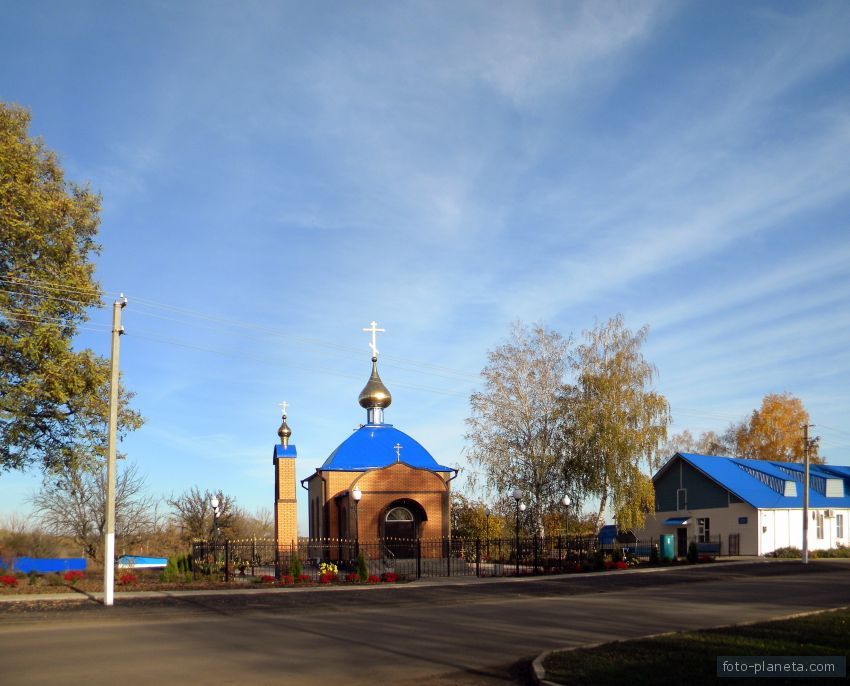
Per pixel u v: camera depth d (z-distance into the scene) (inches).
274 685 442.9
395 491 1663.4
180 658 526.9
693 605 861.8
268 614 797.2
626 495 1827.0
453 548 1791.3
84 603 911.7
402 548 1653.5
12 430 1197.1
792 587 1091.3
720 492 2034.9
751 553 1934.1
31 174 1202.6
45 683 445.1
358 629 674.8
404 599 956.6
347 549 1633.9
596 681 436.1
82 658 527.2
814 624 641.6
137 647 574.9
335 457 1865.2
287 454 1601.9
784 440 2979.8
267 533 2450.8
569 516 1920.5
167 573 1191.6
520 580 1262.3
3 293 1153.4
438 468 1833.2
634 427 1868.8
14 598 954.7
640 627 682.8
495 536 1950.1
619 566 1498.5
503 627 685.9
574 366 1948.8
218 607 864.9
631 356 1904.5
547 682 436.5
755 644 541.6
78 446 1256.8
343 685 445.4
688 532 2108.8
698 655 502.6
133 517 1572.3
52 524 1588.3
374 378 1977.1
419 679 463.2
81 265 1254.9
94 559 1515.7
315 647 574.2
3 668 490.6
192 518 1804.9
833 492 2126.0
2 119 1216.8
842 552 1887.3
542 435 1923.0
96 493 1528.1
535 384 1943.9
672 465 2183.8
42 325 1167.0
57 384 1157.1
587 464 1852.9
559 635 636.7
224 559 1322.6
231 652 551.5
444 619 746.8
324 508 1806.1
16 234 1168.8
